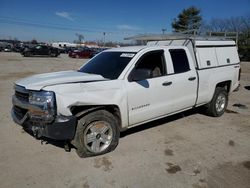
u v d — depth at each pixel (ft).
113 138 14.47
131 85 14.89
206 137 17.16
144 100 15.57
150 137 16.93
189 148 15.30
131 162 13.46
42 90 12.42
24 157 13.83
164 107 16.92
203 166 13.14
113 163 13.33
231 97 31.63
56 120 12.37
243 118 21.83
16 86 14.03
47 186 11.25
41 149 14.83
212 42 21.20
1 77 47.09
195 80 18.92
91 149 13.79
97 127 13.87
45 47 124.88
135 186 11.34
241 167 13.09
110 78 14.87
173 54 17.84
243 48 129.39
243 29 153.48
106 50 18.62
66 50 195.42
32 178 11.84
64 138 12.53
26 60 95.96
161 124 19.66
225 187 11.31
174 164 13.30
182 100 18.16
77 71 17.19
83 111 13.33
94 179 11.85
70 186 11.28
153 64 16.80
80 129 13.25
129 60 15.65
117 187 11.26
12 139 16.26
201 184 11.51
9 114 21.70
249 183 11.65
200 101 19.89
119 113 14.60
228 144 16.02
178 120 20.77
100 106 13.91
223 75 21.62
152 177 12.05
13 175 12.06
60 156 14.01
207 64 20.30
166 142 16.15
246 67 83.61
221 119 21.36
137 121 15.62
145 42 24.14
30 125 13.00
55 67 70.03
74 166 12.95
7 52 158.40
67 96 12.52
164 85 16.57
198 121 20.63
